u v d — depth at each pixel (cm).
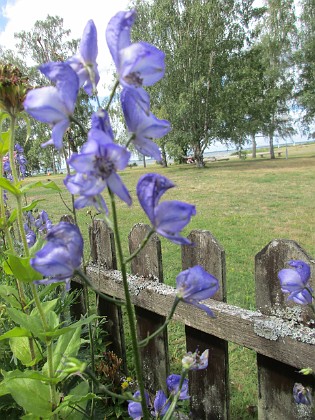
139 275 269
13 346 202
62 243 106
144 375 280
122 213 1020
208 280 122
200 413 248
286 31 3166
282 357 190
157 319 260
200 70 2648
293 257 188
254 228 767
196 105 2702
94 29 110
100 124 100
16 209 184
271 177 1767
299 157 3431
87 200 104
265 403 211
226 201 1151
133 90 104
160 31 2597
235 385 295
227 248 628
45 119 104
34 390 174
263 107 2827
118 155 97
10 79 159
